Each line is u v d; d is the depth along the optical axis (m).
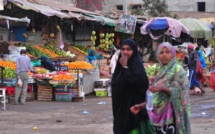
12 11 23.45
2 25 22.75
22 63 16.39
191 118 13.15
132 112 6.53
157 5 41.69
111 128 11.48
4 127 11.70
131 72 6.59
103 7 42.50
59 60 21.38
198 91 20.06
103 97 19.66
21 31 24.05
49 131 11.09
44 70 19.12
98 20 27.53
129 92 6.70
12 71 17.48
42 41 25.20
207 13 46.34
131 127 6.68
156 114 6.36
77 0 38.22
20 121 12.68
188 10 49.56
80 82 18.30
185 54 23.31
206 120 12.77
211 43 39.12
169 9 49.22
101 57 26.44
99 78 21.42
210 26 35.94
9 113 14.23
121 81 6.67
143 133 6.67
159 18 25.56
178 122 6.25
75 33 29.47
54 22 25.95
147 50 34.16
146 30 25.78
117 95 6.75
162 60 6.45
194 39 37.72
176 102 6.26
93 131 11.05
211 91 21.44
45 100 18.02
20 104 16.59
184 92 6.30
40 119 13.05
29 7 21.67
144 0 42.28
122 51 6.69
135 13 41.47
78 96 17.98
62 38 28.22
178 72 6.34
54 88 17.98
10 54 20.83
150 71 19.56
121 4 47.28
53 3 28.59
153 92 6.34
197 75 19.80
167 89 6.30
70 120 12.87
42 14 23.44
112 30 31.73
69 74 18.25
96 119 13.06
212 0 49.94
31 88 18.09
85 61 22.52
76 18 25.08
